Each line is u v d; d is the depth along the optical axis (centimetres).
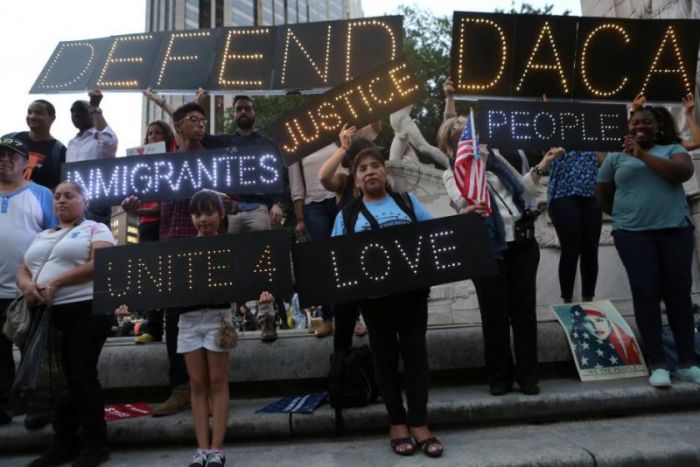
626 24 446
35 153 509
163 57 467
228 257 319
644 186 386
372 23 462
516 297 374
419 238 311
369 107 402
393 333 316
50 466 318
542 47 439
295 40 465
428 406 344
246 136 489
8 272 374
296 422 343
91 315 328
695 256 556
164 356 417
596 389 361
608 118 420
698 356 392
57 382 312
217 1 8075
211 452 290
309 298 309
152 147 447
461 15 436
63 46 482
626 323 428
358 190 372
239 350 415
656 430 317
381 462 285
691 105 440
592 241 477
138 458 325
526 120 412
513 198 383
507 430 338
